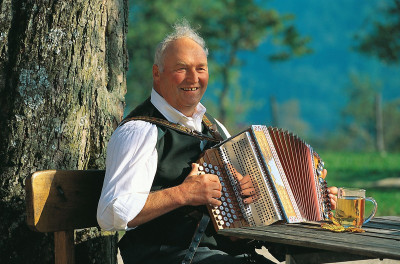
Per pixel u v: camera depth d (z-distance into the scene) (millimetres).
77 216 3217
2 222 3500
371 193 14273
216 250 3436
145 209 3203
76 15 3689
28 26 3584
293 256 3002
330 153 28828
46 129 3588
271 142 3525
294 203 3453
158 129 3477
